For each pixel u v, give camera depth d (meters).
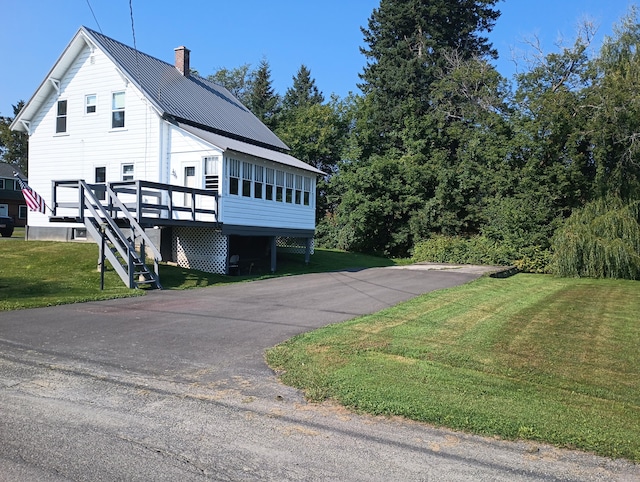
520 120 26.50
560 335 8.41
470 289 14.46
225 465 3.63
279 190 21.23
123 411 4.62
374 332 8.04
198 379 5.57
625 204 22.70
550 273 23.56
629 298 14.03
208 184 17.97
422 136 35.09
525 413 4.62
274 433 4.20
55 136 21.47
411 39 40.44
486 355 6.83
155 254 13.70
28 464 3.60
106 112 20.25
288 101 57.97
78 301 10.90
